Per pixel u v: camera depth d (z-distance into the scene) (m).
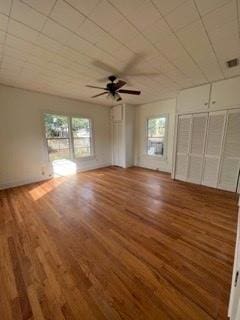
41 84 3.72
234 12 1.59
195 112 3.98
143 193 3.58
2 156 3.87
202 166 4.03
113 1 1.46
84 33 1.92
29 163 4.34
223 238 2.04
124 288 1.38
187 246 1.89
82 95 4.68
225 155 3.62
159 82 3.62
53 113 4.66
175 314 1.17
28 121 4.21
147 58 2.53
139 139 6.31
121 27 1.82
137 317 1.16
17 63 2.68
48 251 1.83
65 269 1.58
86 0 1.44
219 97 3.56
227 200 3.19
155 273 1.52
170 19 1.69
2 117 3.80
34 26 1.79
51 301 1.28
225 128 3.55
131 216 2.59
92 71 3.02
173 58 2.54
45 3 1.47
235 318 0.76
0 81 3.52
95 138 5.98
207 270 1.55
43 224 2.39
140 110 6.09
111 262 1.67
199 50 2.30
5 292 1.36
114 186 4.07
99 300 1.28
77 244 1.95
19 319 1.16
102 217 2.57
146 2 1.47
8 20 1.69
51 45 2.17
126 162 6.28
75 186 4.09
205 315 1.16
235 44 2.15
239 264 0.82
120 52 2.36
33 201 3.20
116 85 3.00
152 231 2.20
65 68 2.88
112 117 6.36
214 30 1.87
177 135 4.43
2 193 3.64
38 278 1.49
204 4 1.50
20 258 1.74
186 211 2.75
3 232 2.21
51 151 4.79
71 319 1.15
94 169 6.01
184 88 4.08
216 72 3.07
